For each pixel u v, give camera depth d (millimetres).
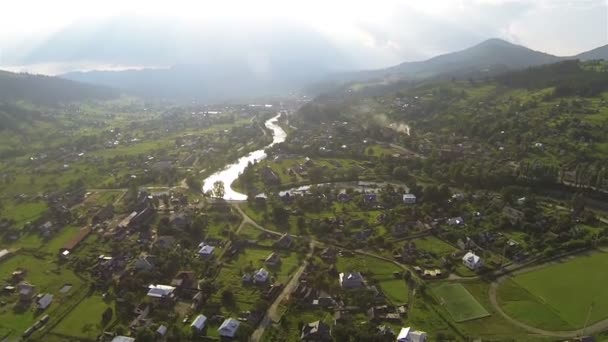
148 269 197625
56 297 179750
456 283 182750
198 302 171500
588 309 163500
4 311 171375
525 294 174250
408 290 178250
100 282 189125
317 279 183750
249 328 154875
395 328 154000
